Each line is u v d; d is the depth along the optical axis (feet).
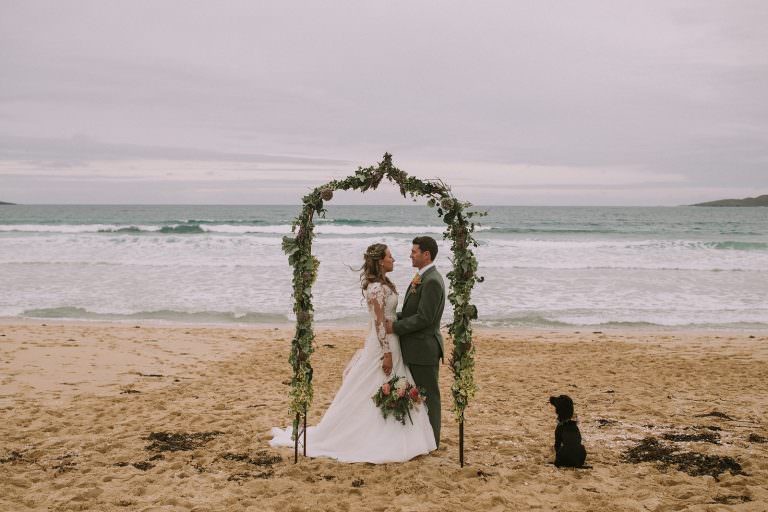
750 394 26.99
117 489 14.98
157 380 29.60
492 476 15.99
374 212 392.88
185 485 15.25
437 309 16.58
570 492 14.73
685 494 14.64
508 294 62.23
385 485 15.12
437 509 13.64
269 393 27.14
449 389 28.84
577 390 28.19
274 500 14.11
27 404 24.08
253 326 47.65
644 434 20.33
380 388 16.83
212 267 77.51
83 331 42.91
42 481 15.53
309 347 16.88
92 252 91.40
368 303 16.88
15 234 126.41
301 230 16.88
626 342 42.29
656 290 64.80
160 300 57.77
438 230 146.51
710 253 96.78
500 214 360.48
